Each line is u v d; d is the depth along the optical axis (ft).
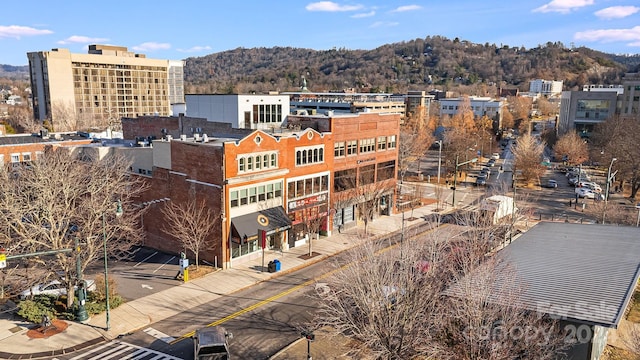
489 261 78.33
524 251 95.35
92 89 567.59
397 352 73.87
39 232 103.71
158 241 152.66
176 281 125.90
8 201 112.06
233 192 135.33
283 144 149.18
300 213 160.15
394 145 207.31
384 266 89.97
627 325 96.22
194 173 138.72
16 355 87.20
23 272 124.16
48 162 132.16
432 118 536.83
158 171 148.66
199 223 137.18
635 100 412.57
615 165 268.21
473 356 63.82
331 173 171.22
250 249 143.64
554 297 68.69
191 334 97.25
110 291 112.06
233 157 133.18
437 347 68.18
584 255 91.30
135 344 92.84
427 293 78.54
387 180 205.16
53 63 522.47
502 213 173.99
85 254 112.06
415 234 170.19
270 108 184.65
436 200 241.55
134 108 616.80
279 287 123.34
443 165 354.74
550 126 593.83
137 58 606.96
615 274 78.79
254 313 107.55
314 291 119.96
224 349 81.92
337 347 91.35
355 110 444.96
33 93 546.26
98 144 193.36
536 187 282.97
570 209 225.56
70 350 89.81
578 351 67.72
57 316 102.83
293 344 92.43
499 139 518.78
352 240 166.20
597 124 406.21
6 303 110.01
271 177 145.79
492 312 63.87
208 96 186.19
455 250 107.24
